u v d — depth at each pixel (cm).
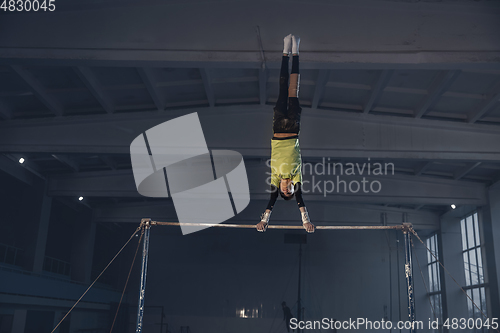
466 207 2198
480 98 1252
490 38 887
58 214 2555
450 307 2314
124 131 1381
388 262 2727
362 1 907
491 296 1805
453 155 1356
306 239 2786
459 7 896
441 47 889
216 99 1391
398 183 1906
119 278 2847
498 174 1795
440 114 1366
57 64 920
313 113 1403
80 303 2191
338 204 2383
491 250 1820
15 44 886
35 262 1858
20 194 2080
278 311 2661
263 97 1340
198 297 2720
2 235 2094
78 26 905
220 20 919
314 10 920
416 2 896
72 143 1360
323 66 920
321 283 2697
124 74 1194
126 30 909
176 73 1209
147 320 2700
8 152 1359
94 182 1952
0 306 1570
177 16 920
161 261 2809
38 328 2028
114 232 3000
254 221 2259
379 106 1366
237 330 2642
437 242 2561
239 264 2762
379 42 899
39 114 1374
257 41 907
